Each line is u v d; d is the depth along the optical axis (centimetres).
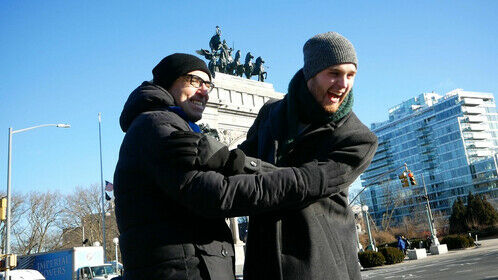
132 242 200
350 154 205
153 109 235
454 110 13025
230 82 3950
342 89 212
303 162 225
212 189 176
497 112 13925
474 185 11912
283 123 238
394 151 14850
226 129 3784
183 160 181
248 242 226
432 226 4522
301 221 208
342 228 225
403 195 10181
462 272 1973
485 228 7344
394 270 2781
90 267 2861
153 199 201
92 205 6209
